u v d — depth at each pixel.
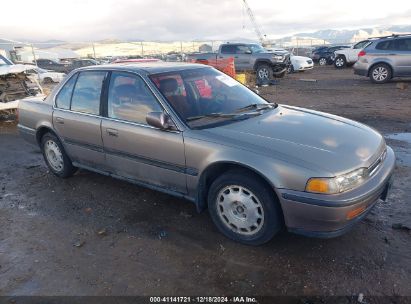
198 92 4.05
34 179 5.41
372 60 14.68
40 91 10.38
